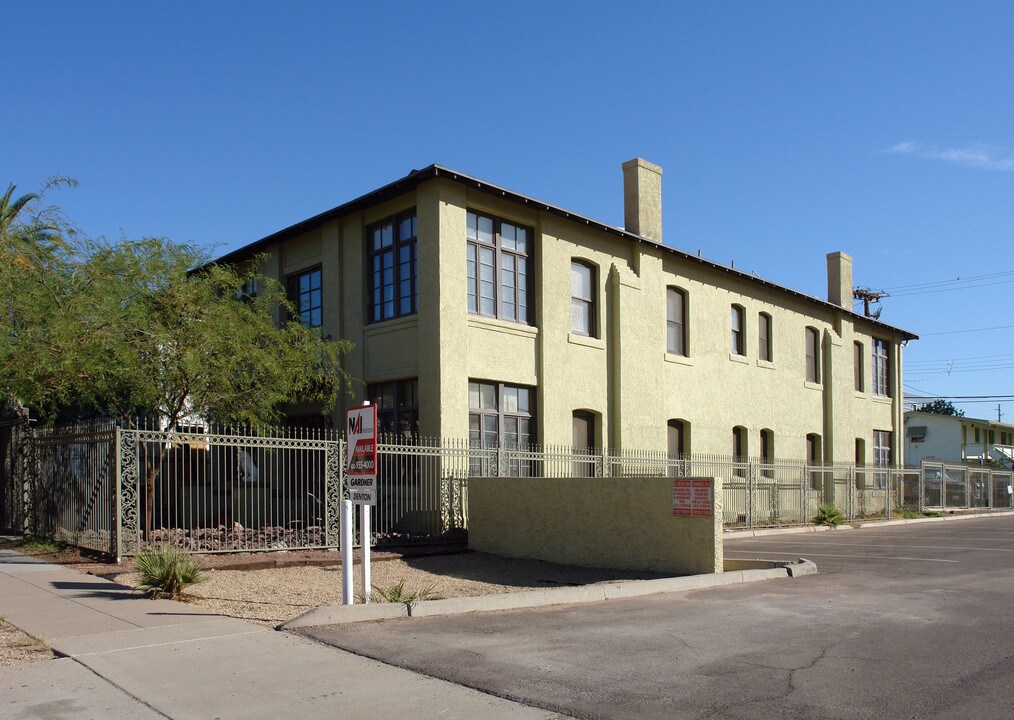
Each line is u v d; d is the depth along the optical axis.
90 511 13.96
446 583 13.10
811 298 29.91
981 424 61.94
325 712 6.02
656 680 6.77
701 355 24.97
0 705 6.16
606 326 21.70
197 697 6.36
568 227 20.81
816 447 30.69
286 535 15.25
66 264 15.68
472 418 18.41
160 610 9.61
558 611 9.91
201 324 15.55
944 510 33.91
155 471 15.44
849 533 23.25
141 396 15.27
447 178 17.89
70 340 14.34
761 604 10.45
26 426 17.23
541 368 19.75
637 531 14.17
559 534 15.23
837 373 31.66
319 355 17.67
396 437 18.69
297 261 21.73
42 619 9.04
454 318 17.89
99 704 6.19
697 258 24.45
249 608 9.96
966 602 10.55
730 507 23.34
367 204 19.41
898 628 8.83
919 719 5.76
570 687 6.59
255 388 16.36
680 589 11.79
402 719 5.88
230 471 17.94
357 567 14.12
